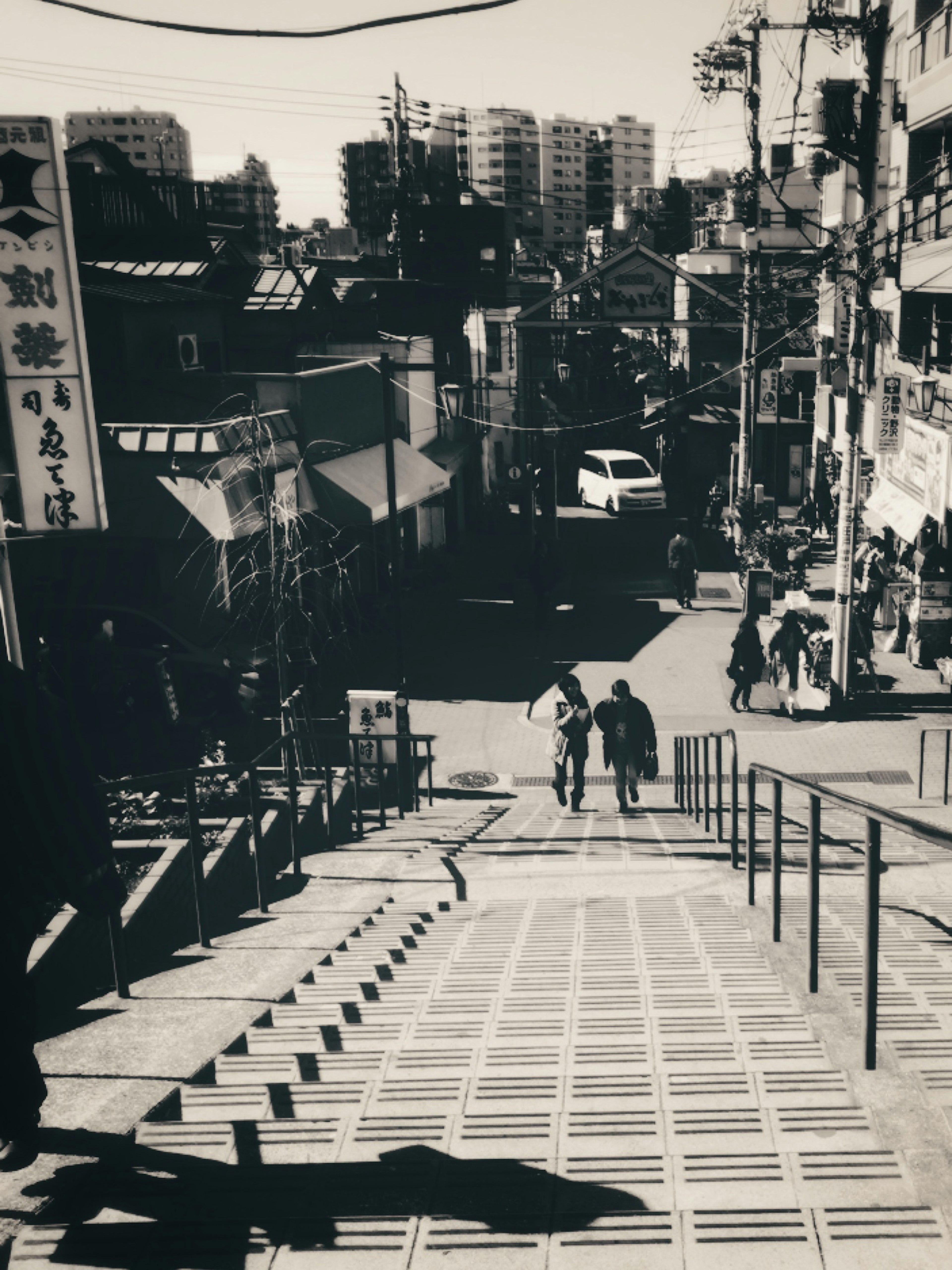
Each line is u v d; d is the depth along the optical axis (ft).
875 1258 8.19
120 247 92.68
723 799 54.24
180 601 67.05
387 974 19.49
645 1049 14.10
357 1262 8.52
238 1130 11.16
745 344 109.81
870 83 63.72
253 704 60.34
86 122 574.15
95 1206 9.52
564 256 223.92
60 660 58.65
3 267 29.19
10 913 9.82
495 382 158.40
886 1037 14.19
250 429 54.08
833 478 125.80
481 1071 13.52
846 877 30.71
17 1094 9.89
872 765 59.88
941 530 74.59
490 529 142.72
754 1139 10.56
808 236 151.33
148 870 26.73
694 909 26.11
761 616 84.53
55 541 65.98
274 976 19.24
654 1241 8.55
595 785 60.13
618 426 178.40
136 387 74.38
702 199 309.63
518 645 86.89
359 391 86.58
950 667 70.33
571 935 23.25
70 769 9.71
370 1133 10.97
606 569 115.96
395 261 137.08
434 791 59.72
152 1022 15.96
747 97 103.81
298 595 64.13
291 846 34.71
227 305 88.02
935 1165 9.47
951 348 80.69
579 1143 10.66
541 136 597.11
